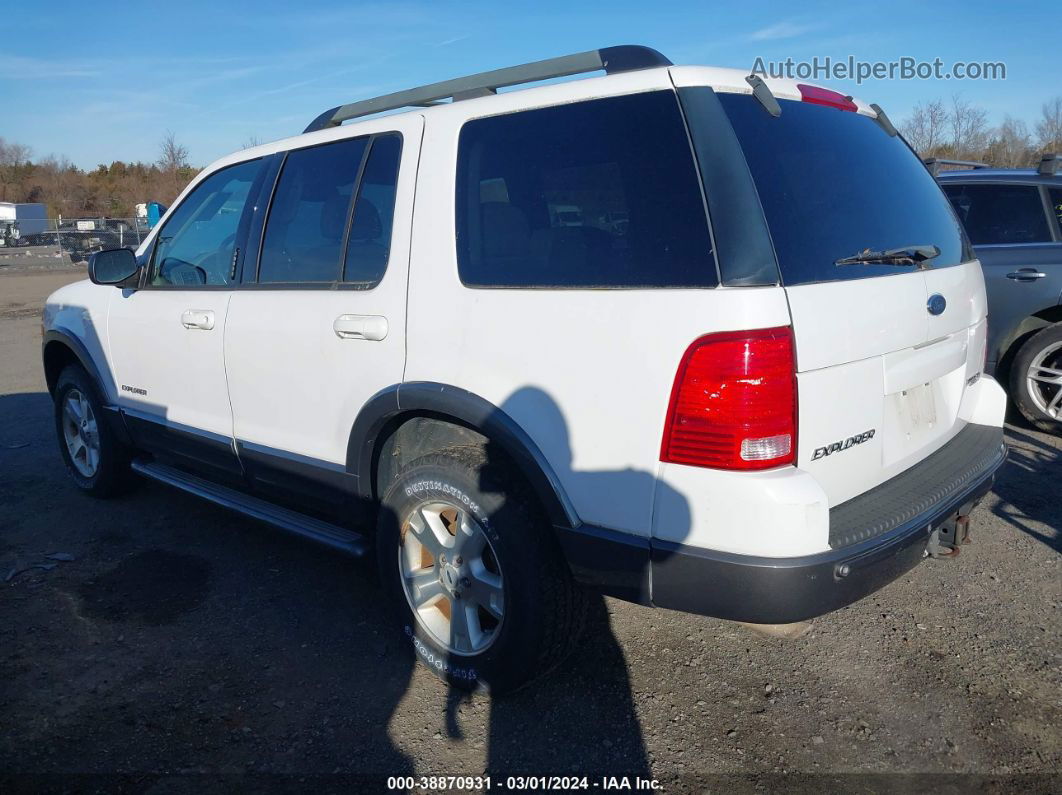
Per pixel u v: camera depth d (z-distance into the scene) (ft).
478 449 9.33
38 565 13.38
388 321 9.79
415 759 8.70
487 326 8.84
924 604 11.69
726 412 7.29
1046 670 10.04
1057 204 18.58
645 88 8.28
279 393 11.37
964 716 9.24
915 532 8.14
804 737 8.95
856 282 8.09
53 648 10.85
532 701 9.68
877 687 9.80
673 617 11.51
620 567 8.08
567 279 8.36
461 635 9.67
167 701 9.70
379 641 11.08
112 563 13.47
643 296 7.75
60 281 77.77
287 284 11.31
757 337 7.22
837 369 7.82
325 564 13.47
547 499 8.47
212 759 8.70
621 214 8.10
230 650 10.82
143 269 14.10
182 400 13.23
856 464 8.32
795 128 8.67
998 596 11.86
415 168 9.88
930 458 9.60
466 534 9.42
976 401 10.79
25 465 18.84
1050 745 8.74
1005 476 16.37
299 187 11.46
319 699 9.75
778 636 10.96
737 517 7.33
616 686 9.94
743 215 7.51
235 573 13.12
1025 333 18.99
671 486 7.65
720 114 7.93
